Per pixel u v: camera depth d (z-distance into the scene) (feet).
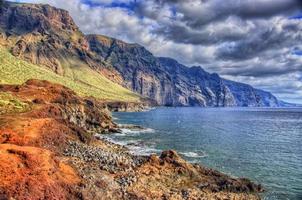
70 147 157.69
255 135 346.33
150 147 241.14
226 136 325.83
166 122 508.12
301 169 176.35
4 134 142.41
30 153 91.97
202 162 189.16
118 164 138.72
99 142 203.62
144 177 126.93
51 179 85.76
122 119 553.23
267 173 166.30
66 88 398.62
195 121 560.20
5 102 230.27
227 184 131.85
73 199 85.51
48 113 238.27
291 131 403.75
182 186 126.82
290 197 127.65
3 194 73.26
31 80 381.40
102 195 94.58
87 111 330.13
